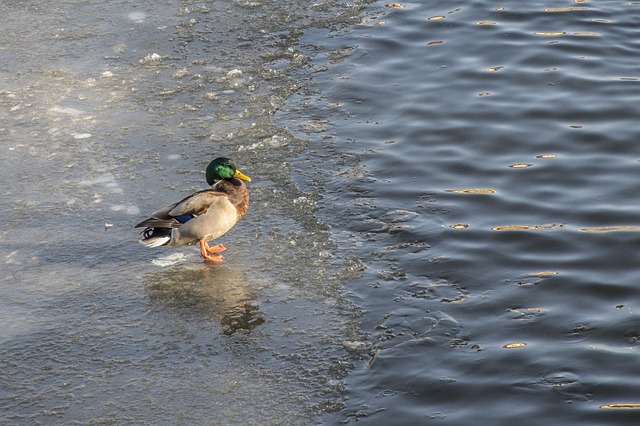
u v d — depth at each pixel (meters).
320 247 9.77
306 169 11.30
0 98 12.74
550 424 7.30
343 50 14.51
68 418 7.32
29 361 7.98
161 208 10.09
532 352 8.16
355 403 7.55
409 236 10.00
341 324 8.53
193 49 14.32
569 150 11.74
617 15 15.57
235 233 10.00
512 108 12.81
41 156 11.37
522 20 15.51
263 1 16.08
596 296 8.95
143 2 15.95
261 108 12.70
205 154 11.48
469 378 7.84
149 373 7.86
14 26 14.99
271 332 8.41
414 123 12.49
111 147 11.59
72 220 10.12
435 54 14.42
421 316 8.67
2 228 9.94
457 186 11.02
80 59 13.91
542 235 9.98
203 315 8.63
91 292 8.94
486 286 9.15
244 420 7.33
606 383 7.74
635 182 10.96
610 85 13.28
